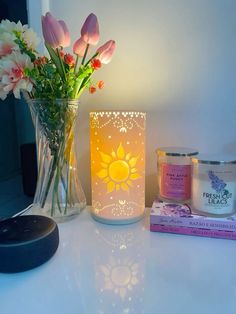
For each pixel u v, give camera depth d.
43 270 0.38
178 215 0.47
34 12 0.60
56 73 0.45
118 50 0.59
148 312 0.29
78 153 0.66
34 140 0.68
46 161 0.52
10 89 0.43
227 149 0.58
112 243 0.45
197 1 0.54
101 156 0.51
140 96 0.60
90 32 0.45
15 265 0.36
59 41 0.43
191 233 0.47
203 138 0.59
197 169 0.48
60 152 0.51
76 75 0.47
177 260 0.40
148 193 0.64
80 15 0.59
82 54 0.48
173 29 0.56
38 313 0.30
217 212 0.47
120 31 0.58
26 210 0.58
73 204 0.55
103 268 0.38
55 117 0.48
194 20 0.54
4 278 0.36
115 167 0.51
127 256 0.41
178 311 0.30
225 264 0.39
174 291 0.33
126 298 0.32
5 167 0.68
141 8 0.56
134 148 0.51
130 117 0.50
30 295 0.33
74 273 0.37
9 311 0.30
